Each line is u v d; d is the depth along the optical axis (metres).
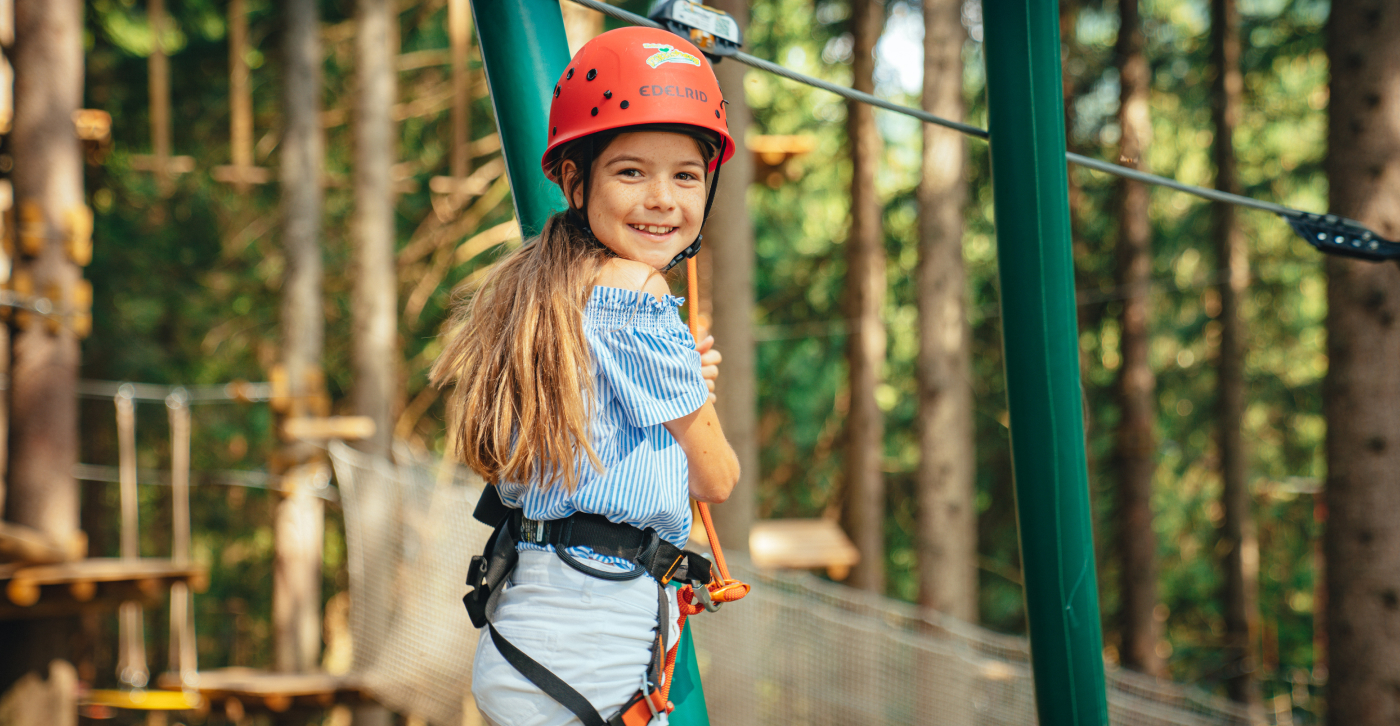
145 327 15.62
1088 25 13.38
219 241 15.98
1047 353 1.64
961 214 10.18
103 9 14.07
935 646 6.94
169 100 14.97
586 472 1.38
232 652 20.19
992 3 1.65
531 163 1.80
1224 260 13.02
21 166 7.59
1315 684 16.58
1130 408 12.77
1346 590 6.68
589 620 1.39
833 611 6.99
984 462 14.88
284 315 12.06
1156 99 14.39
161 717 17.89
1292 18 12.85
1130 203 12.54
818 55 15.91
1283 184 13.88
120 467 17.64
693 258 1.54
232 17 13.32
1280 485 16.56
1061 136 1.65
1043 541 1.65
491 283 1.49
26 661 7.33
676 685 1.57
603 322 1.39
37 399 7.54
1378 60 6.50
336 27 15.27
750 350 7.85
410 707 7.20
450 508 7.23
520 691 1.39
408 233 17.08
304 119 12.26
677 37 1.45
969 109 13.32
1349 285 6.71
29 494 7.50
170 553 19.47
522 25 1.82
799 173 11.37
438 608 7.14
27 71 7.62
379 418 11.62
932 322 10.09
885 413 18.17
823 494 18.42
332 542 18.77
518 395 1.38
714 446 1.45
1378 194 6.50
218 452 18.30
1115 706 7.53
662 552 1.43
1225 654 13.37
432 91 16.05
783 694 6.73
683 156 1.42
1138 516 12.74
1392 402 6.55
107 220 15.02
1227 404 13.43
